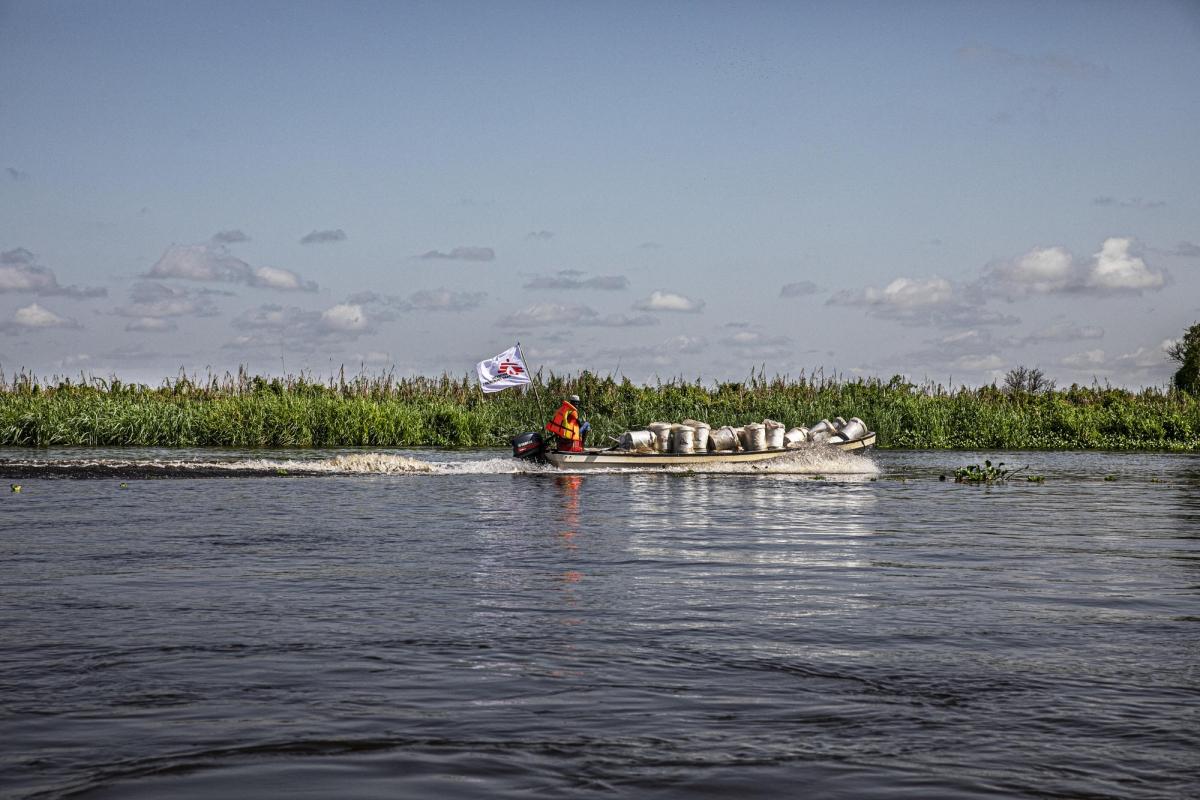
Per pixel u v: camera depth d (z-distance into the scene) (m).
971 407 40.47
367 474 24.72
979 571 10.60
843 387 41.91
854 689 6.05
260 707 5.65
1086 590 9.47
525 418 38.81
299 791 4.43
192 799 4.35
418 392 43.81
